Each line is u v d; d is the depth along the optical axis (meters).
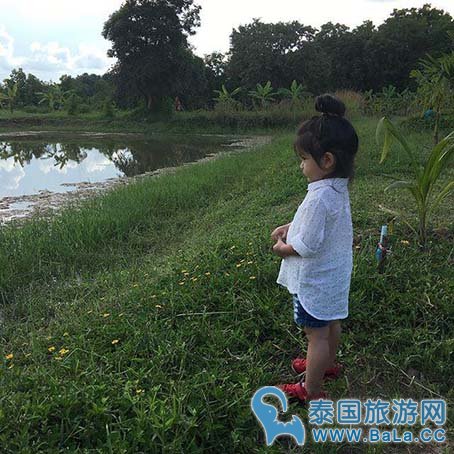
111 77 36.97
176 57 35.75
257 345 3.06
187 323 3.26
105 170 15.70
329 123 2.19
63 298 4.54
